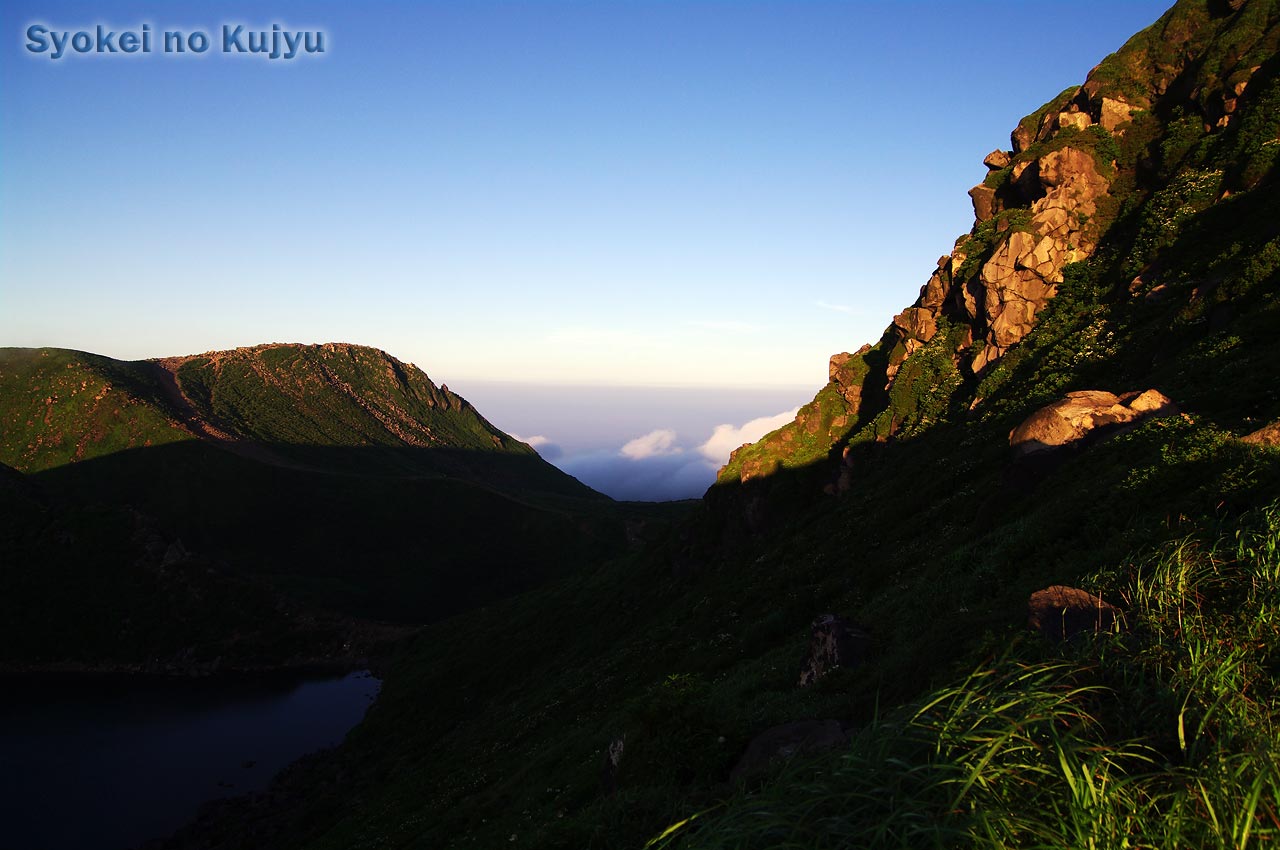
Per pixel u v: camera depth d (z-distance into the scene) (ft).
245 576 524.52
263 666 437.17
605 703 125.70
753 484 199.41
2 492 524.11
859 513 128.77
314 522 642.22
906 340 181.37
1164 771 14.01
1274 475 35.73
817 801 13.67
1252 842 11.64
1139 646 20.84
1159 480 44.86
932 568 67.97
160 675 423.23
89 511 526.98
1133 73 166.40
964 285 158.81
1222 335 74.90
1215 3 158.92
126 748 295.28
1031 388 112.27
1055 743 13.50
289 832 185.37
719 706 56.75
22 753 288.92
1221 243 103.86
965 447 113.80
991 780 13.20
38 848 209.56
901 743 15.60
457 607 560.61
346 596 539.29
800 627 92.58
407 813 134.10
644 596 224.74
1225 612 22.76
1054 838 11.66
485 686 253.85
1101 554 39.27
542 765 96.63
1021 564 48.57
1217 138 128.67
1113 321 110.22
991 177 186.39
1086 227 143.33
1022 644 25.54
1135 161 148.87
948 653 34.40
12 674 419.95
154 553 509.76
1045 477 69.62
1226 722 15.24
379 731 264.52
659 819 29.04
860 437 167.02
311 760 268.00
